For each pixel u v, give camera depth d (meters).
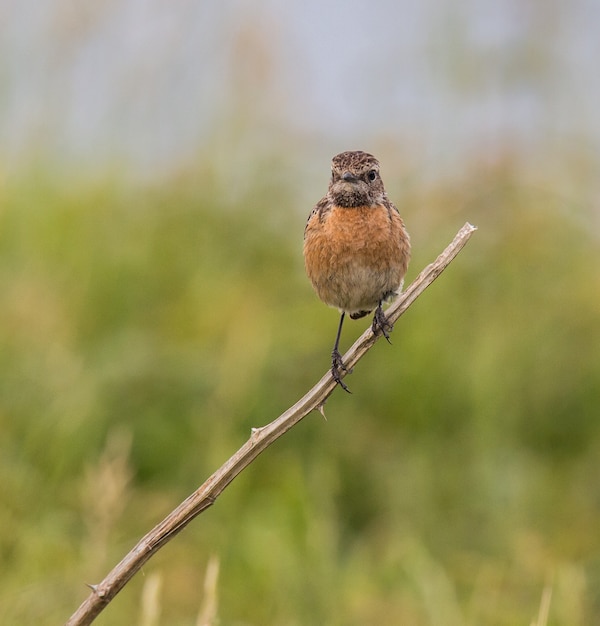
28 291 13.20
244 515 11.36
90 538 10.29
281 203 15.66
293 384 12.57
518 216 14.53
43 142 16.02
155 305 13.88
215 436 11.80
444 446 12.57
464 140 15.53
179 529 6.09
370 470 12.07
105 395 12.03
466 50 15.78
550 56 15.65
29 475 11.19
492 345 13.04
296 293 14.07
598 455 12.63
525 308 13.69
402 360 12.88
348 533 11.78
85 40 16.33
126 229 14.71
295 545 10.98
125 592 10.33
